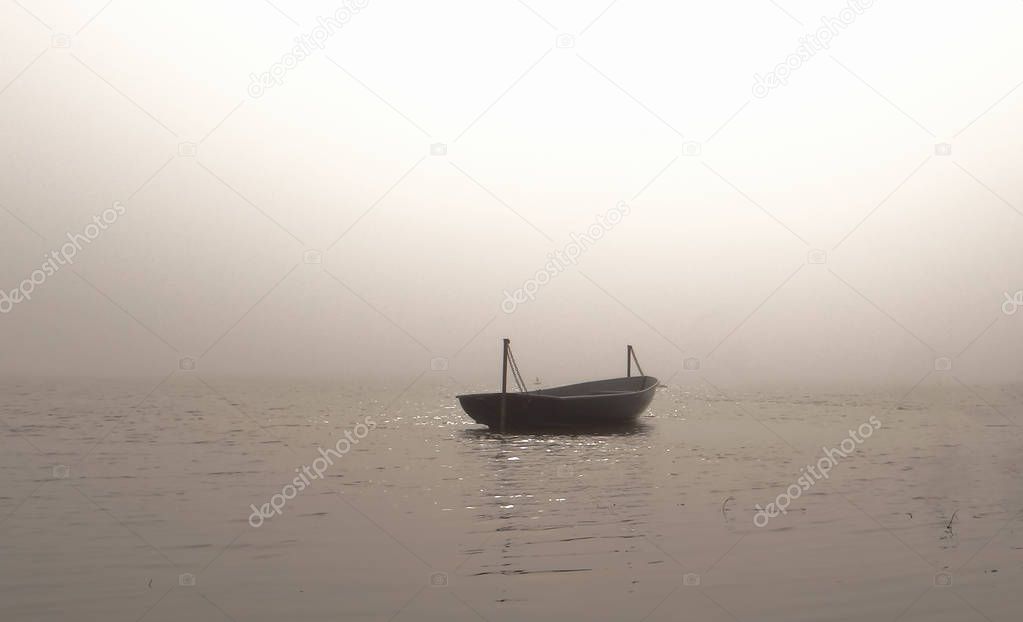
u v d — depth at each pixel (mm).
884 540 13406
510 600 10188
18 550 12859
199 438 32969
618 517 15664
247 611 9742
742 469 23031
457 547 13109
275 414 49469
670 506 16859
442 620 9414
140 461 24984
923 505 16766
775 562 11984
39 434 34125
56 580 11094
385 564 12016
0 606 9898
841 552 12578
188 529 14555
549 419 33875
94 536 13953
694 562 12023
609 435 34312
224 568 11758
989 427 38594
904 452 27500
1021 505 16703
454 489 19406
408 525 14961
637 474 22016
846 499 17562
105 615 9570
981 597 10195
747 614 9555
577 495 18453
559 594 10438
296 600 10211
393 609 9836
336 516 15875
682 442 31172
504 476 21719
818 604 9953
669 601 10094
